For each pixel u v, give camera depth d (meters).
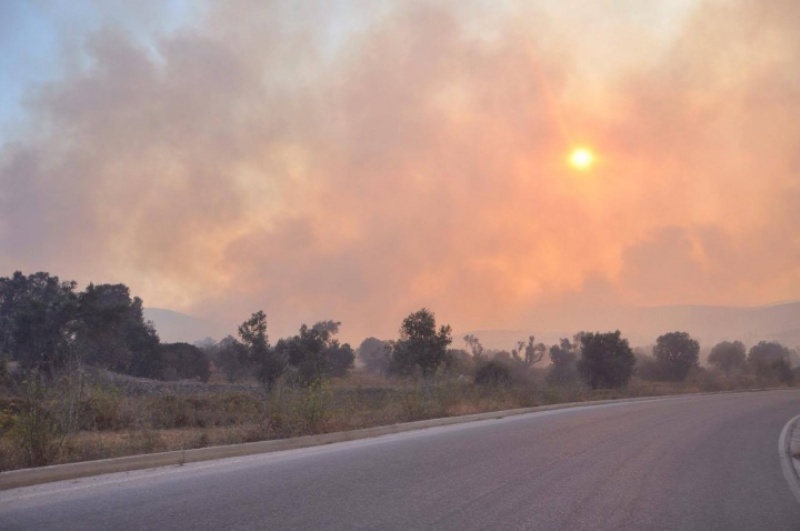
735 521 9.12
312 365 41.69
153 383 36.44
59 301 38.09
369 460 13.05
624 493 10.50
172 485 10.24
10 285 50.16
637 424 22.06
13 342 36.38
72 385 13.95
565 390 38.09
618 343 55.19
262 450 14.35
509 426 20.75
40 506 8.75
